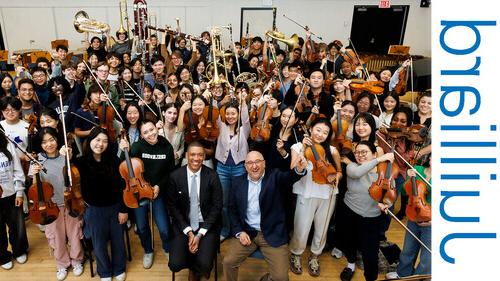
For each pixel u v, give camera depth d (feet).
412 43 31.96
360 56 28.86
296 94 12.39
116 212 8.66
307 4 30.83
